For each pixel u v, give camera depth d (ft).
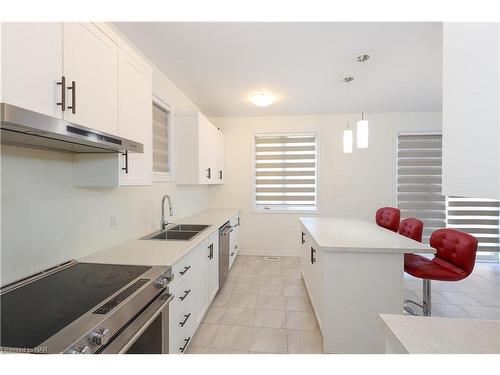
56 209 4.72
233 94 11.29
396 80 9.78
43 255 4.45
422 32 6.61
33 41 3.05
